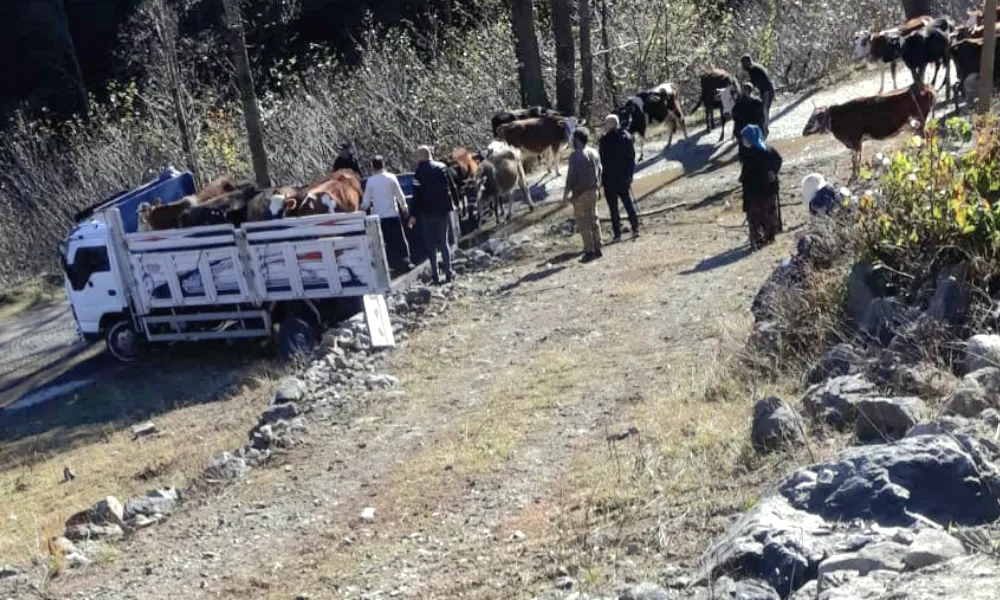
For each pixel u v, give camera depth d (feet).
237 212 59.41
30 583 29.04
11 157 124.47
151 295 60.80
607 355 40.34
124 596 27.32
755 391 30.68
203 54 129.18
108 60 150.71
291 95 111.14
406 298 54.03
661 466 27.22
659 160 79.05
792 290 33.99
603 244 60.29
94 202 95.35
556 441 32.07
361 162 89.86
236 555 28.84
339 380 44.09
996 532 17.42
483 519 27.35
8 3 153.79
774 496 20.35
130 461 43.21
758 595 17.28
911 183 31.14
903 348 27.45
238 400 49.47
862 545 17.76
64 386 61.57
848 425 25.36
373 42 116.16
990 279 29.01
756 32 101.40
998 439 20.66
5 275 96.12
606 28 104.06
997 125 37.63
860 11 101.76
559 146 77.41
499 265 60.29
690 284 47.96
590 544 23.39
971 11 99.19
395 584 24.48
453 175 66.28
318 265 57.00
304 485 33.35
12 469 47.21
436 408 38.58
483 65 98.48
